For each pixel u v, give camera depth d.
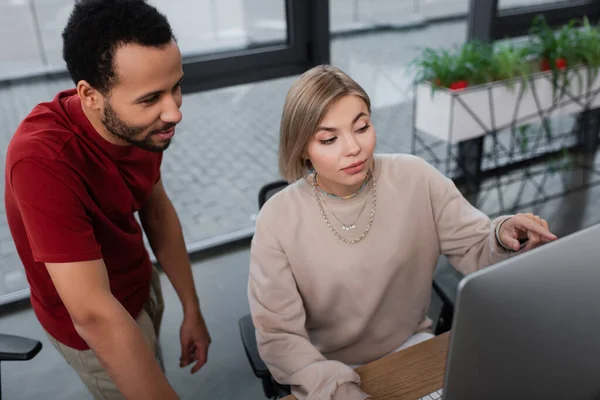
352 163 1.05
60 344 1.33
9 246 3.15
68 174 1.03
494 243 1.17
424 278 1.32
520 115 2.87
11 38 2.97
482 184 3.53
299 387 1.09
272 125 4.45
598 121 3.82
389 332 1.32
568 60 2.89
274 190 1.53
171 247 1.54
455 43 3.49
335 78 1.03
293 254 1.21
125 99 0.94
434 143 3.81
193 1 2.51
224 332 2.46
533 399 0.70
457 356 0.65
